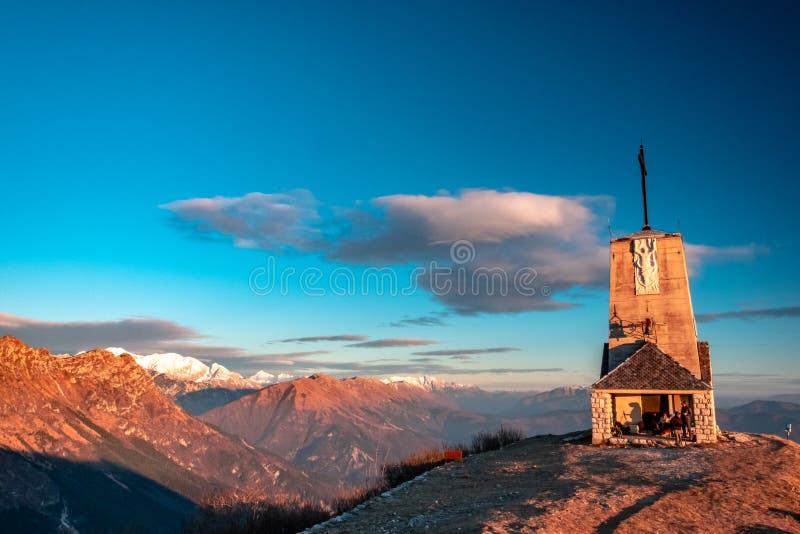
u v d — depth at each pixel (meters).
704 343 46.78
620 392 41.53
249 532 32.50
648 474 29.20
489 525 20.23
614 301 48.91
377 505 27.45
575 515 21.42
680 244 48.00
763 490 25.05
